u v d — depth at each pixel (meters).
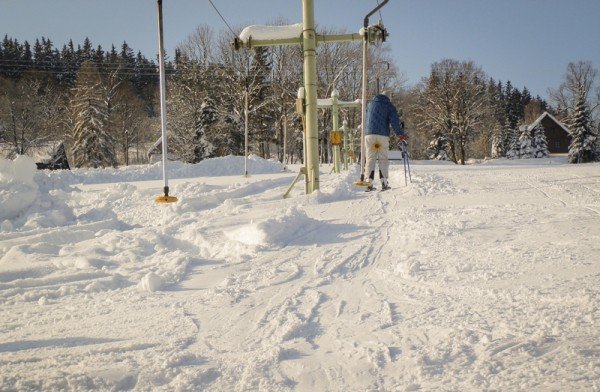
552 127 69.62
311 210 6.39
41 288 3.67
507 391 1.71
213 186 10.41
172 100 47.34
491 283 2.99
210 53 49.41
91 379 2.02
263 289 3.33
